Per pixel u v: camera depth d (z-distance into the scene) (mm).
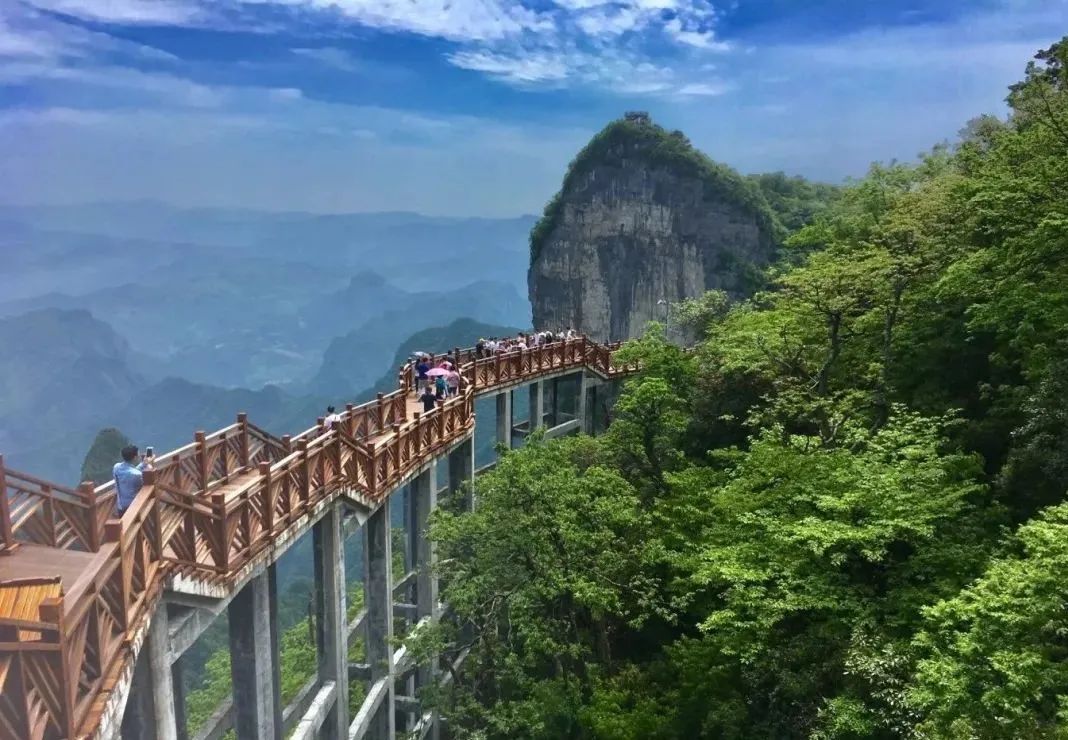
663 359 22422
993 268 14578
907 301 17266
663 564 15773
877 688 9594
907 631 10266
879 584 11242
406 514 21172
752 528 12586
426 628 14742
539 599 14055
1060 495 11578
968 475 12641
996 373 15766
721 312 33156
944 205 18156
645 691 15188
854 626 10422
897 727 8961
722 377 21719
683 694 14086
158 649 7371
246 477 11711
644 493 19625
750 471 13859
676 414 20750
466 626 18125
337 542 12367
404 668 15914
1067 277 13125
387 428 17031
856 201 26250
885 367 16516
